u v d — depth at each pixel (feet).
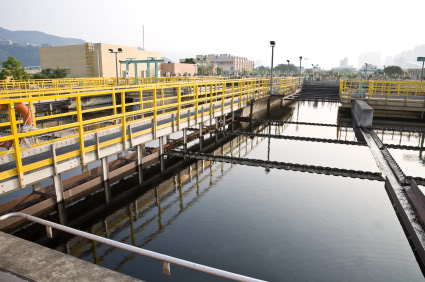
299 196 28.17
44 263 10.75
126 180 31.45
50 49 249.75
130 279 10.00
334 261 18.72
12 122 18.53
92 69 233.14
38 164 20.29
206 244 20.63
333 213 24.88
